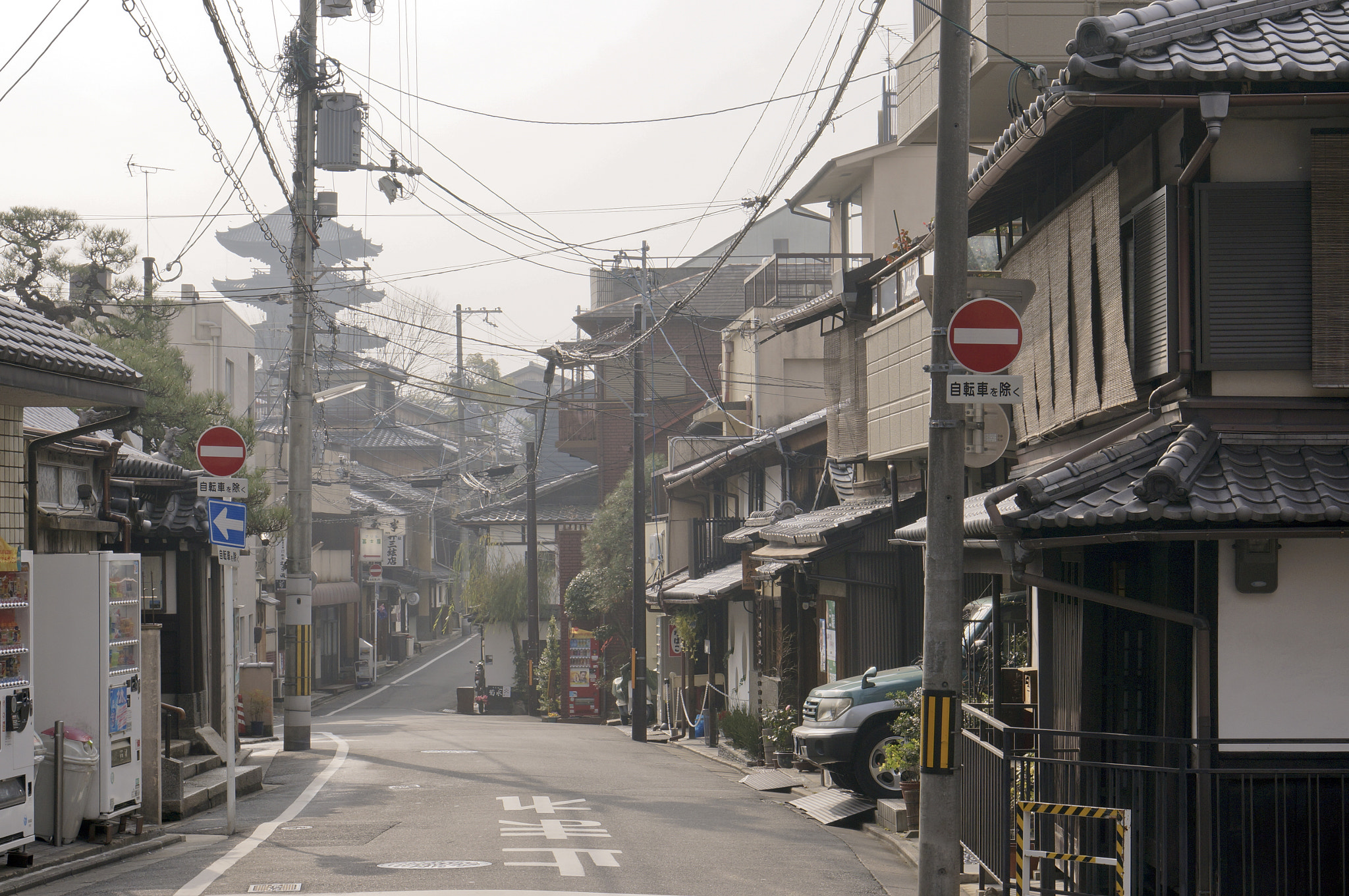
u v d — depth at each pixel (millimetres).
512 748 23156
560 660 40719
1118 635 9727
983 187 10875
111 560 11305
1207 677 7965
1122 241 9414
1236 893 7809
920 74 17984
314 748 22812
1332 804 7848
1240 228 8359
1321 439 8195
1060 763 8148
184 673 17297
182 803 13094
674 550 35562
